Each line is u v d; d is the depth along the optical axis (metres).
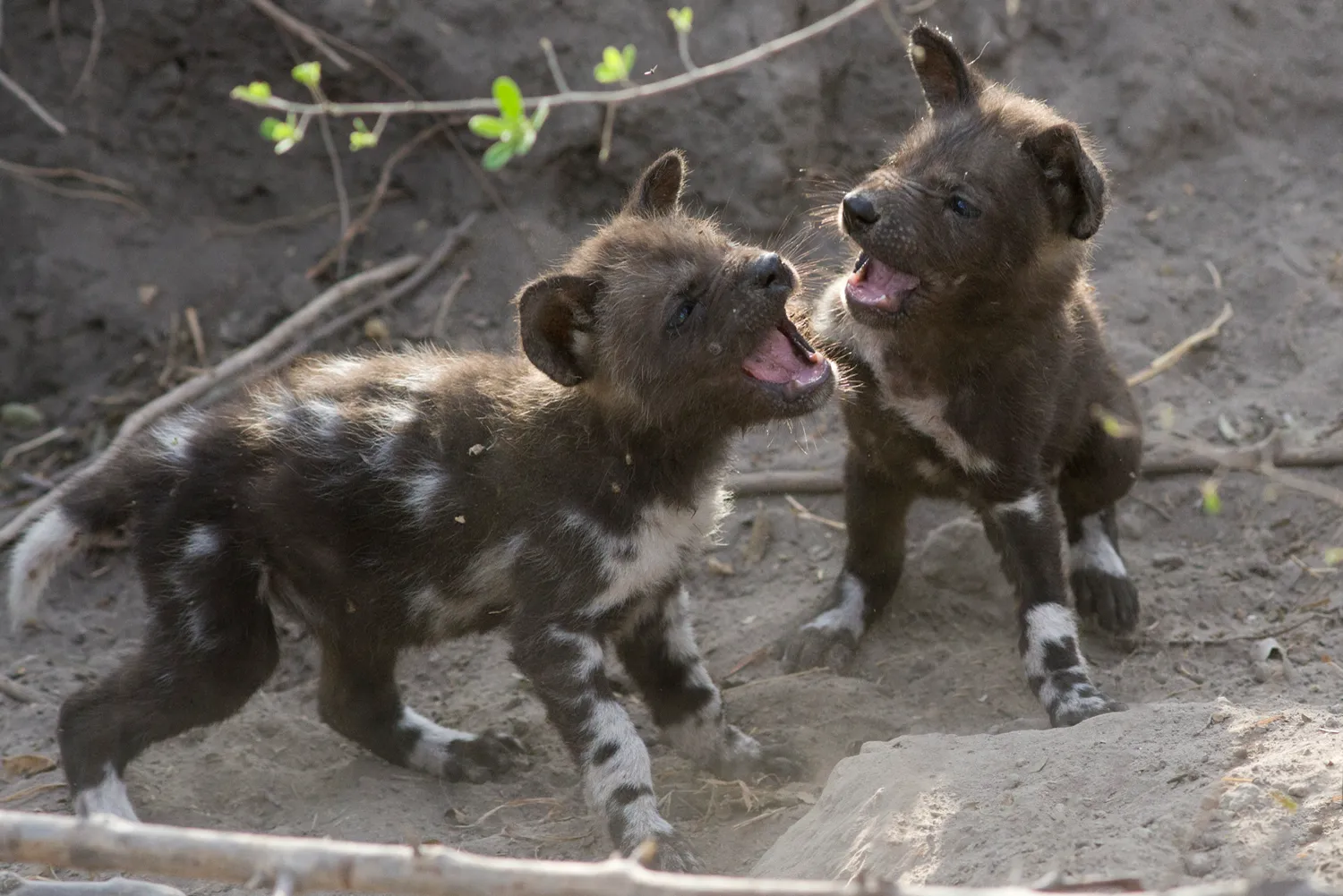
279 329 14.78
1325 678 10.91
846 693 11.38
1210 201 15.53
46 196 15.62
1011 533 10.98
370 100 15.59
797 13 15.68
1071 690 10.46
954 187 10.08
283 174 15.75
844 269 12.64
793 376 9.54
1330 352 13.99
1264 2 15.96
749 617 12.88
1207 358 14.33
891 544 12.08
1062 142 10.06
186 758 11.33
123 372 15.16
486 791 10.69
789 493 13.88
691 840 9.70
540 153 15.35
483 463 10.01
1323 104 15.82
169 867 5.62
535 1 15.32
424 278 15.28
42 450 14.88
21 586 10.58
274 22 15.46
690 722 10.44
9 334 15.32
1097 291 14.89
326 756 11.45
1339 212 15.20
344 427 10.38
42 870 9.79
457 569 10.22
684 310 9.45
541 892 5.37
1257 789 7.40
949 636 12.34
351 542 10.27
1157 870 6.90
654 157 15.42
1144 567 12.70
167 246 15.60
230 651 10.36
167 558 10.34
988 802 8.07
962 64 10.83
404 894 5.93
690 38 15.37
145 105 15.71
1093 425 11.64
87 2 15.62
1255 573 12.42
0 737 11.80
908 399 10.80
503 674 12.51
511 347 13.05
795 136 15.48
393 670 11.10
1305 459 13.02
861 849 8.08
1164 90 15.70
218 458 10.45
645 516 9.74
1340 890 6.34
